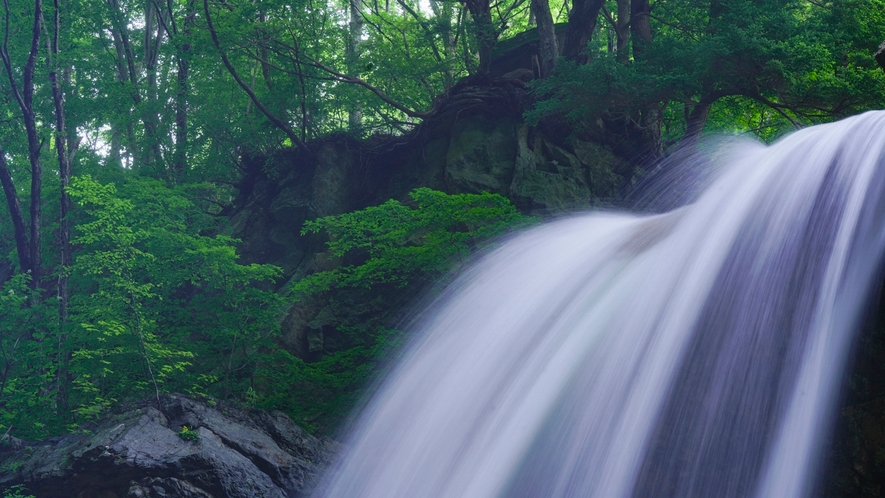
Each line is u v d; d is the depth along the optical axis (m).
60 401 14.82
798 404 6.21
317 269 22.36
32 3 21.47
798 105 19.70
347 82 25.39
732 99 23.34
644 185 22.47
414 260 17.12
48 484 11.46
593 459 7.04
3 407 14.79
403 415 10.24
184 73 27.72
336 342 21.12
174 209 19.22
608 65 19.88
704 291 7.24
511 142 23.33
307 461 13.59
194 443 12.12
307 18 24.95
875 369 6.15
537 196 21.97
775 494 6.06
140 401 13.76
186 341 16.75
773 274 6.86
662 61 20.34
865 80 18.47
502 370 8.91
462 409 9.06
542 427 7.69
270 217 24.98
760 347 6.59
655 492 6.52
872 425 6.05
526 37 26.72
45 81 22.55
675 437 6.61
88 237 14.92
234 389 17.59
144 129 27.31
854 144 7.17
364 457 10.39
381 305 21.22
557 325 8.66
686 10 24.28
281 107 25.98
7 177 19.12
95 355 14.16
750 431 6.34
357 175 25.42
